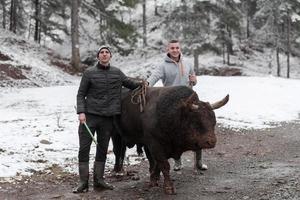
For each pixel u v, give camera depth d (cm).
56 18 5047
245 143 1278
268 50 4947
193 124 678
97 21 3753
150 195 762
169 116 700
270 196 725
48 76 3086
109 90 793
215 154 1133
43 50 3881
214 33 3691
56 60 3659
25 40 3944
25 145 1149
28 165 942
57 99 2138
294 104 1966
